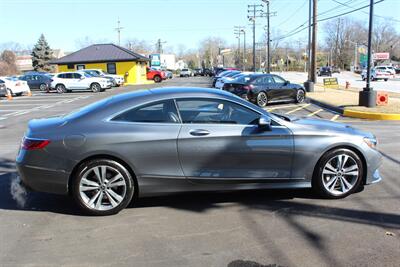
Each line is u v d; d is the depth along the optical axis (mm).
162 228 4734
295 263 3863
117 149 5043
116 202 5145
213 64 153375
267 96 19359
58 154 5012
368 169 5617
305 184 5531
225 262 3908
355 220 4863
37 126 5262
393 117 14211
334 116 15406
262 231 4594
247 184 5395
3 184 6582
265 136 5324
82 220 5023
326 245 4219
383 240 4312
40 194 6031
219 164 5281
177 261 3943
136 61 50031
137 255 4078
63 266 3889
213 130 5250
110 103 5320
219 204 5473
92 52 51844
